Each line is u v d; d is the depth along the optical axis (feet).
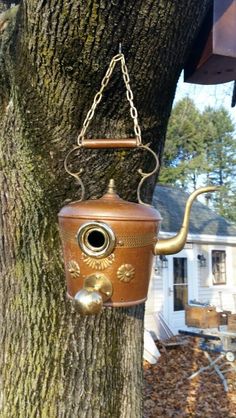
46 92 3.21
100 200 2.70
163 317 19.24
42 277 3.77
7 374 3.79
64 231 2.70
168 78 3.23
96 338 3.84
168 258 20.44
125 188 3.65
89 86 3.12
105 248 2.53
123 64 2.89
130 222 2.53
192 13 2.97
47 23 2.84
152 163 3.73
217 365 14.17
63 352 3.75
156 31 2.88
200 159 49.49
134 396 4.04
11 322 3.83
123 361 3.98
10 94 3.49
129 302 2.65
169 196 27.09
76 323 3.78
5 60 3.37
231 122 53.16
